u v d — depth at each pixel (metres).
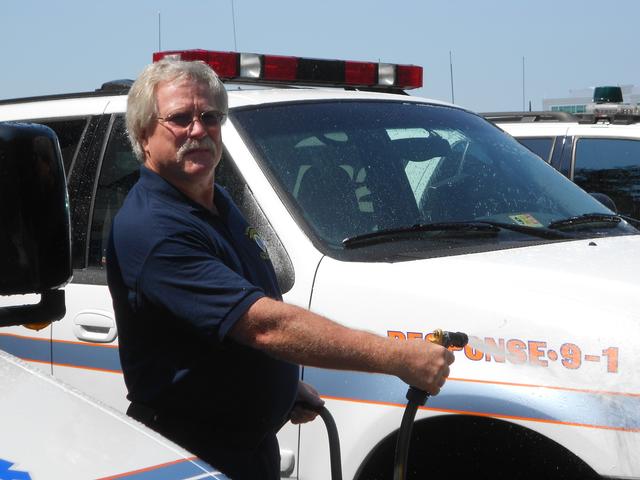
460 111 4.60
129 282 2.65
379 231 3.65
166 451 1.90
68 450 1.83
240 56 4.51
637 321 3.11
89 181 4.20
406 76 5.04
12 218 2.21
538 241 3.78
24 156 2.22
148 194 2.71
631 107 9.45
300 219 3.61
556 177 4.41
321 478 3.44
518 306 3.23
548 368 3.14
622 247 3.75
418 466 3.42
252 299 2.53
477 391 3.20
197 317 2.56
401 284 3.38
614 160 8.17
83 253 4.08
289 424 3.51
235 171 3.75
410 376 2.54
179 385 2.70
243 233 2.86
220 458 2.77
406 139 4.12
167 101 2.71
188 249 2.62
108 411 1.99
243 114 3.90
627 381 3.03
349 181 3.80
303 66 4.67
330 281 3.47
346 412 3.40
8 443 1.81
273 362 2.75
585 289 3.25
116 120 4.23
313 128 3.97
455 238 3.71
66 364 3.99
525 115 8.90
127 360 2.77
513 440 3.26
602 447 3.02
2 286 2.23
